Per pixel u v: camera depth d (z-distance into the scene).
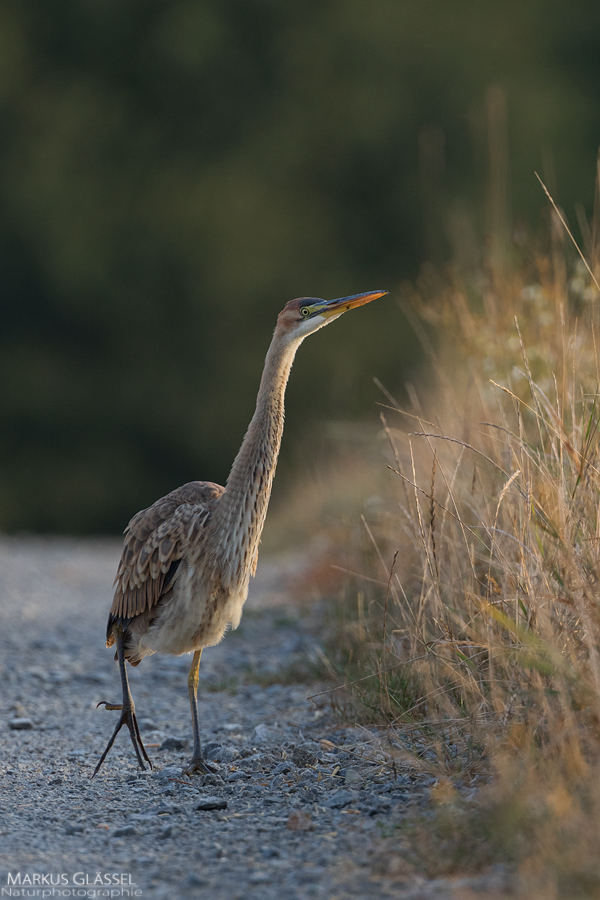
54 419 37.97
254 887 5.25
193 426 38.34
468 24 39.62
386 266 38.91
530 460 7.53
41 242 37.53
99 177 38.25
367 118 38.38
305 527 20.23
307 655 11.05
